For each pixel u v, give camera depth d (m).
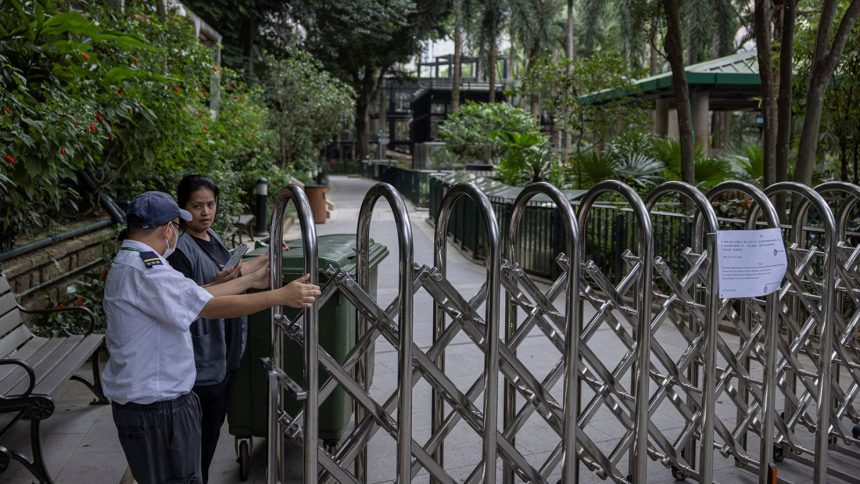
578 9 40.75
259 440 4.46
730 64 14.67
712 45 32.81
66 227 6.79
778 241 3.58
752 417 3.92
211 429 3.43
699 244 3.95
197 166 9.12
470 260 12.53
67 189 6.27
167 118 7.05
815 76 7.23
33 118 4.95
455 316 3.17
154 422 2.71
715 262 3.48
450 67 59.97
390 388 5.57
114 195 7.62
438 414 3.35
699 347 3.72
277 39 26.75
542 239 10.27
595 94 15.88
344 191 33.03
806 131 7.31
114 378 2.69
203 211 3.45
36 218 5.70
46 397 3.28
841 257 4.25
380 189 2.96
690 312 3.73
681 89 8.88
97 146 5.73
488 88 49.75
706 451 3.55
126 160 6.86
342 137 71.25
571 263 3.16
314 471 2.90
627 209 8.62
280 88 21.30
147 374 2.68
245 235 14.51
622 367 3.49
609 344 6.79
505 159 15.54
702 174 10.87
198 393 3.28
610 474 3.49
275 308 3.00
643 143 12.69
